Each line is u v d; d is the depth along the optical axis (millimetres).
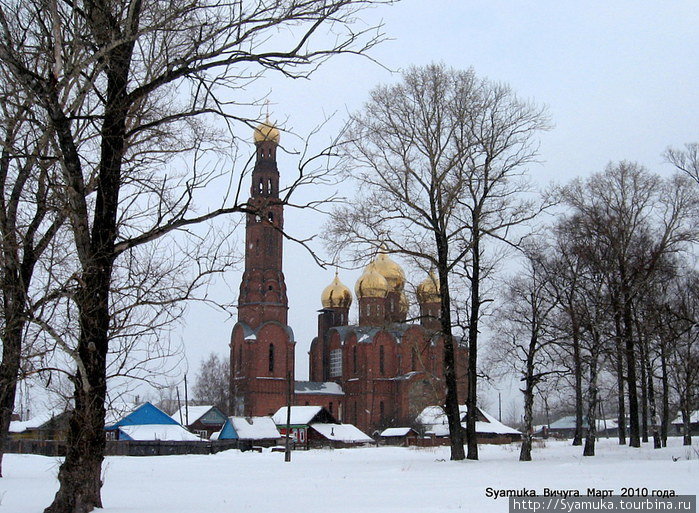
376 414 105000
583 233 38875
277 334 104188
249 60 12578
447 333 32844
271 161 101438
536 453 44000
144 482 24719
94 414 12789
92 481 12945
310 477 25969
